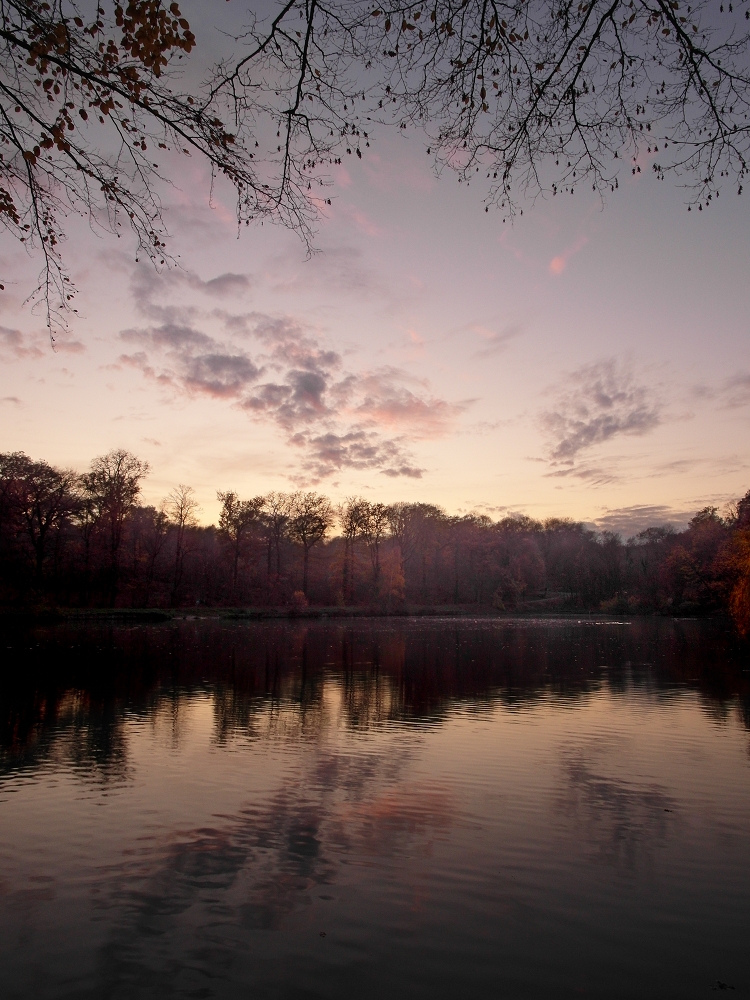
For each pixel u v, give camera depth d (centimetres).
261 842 910
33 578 6488
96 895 757
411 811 1034
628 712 1847
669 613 8725
